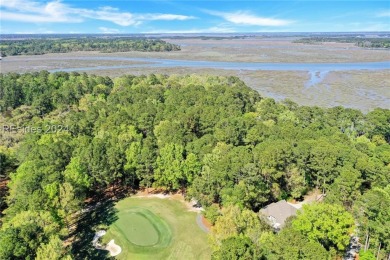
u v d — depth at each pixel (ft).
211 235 158.51
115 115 304.91
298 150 223.92
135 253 171.94
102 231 190.70
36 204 166.81
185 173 217.97
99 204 221.25
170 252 172.76
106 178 219.61
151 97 399.85
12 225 148.56
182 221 200.54
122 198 229.45
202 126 305.53
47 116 386.52
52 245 137.18
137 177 237.45
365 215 163.32
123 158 229.45
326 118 332.39
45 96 412.57
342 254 160.56
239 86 456.45
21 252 131.85
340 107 344.49
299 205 216.95
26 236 136.56
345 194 190.60
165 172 220.23
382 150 247.70
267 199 204.03
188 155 218.59
